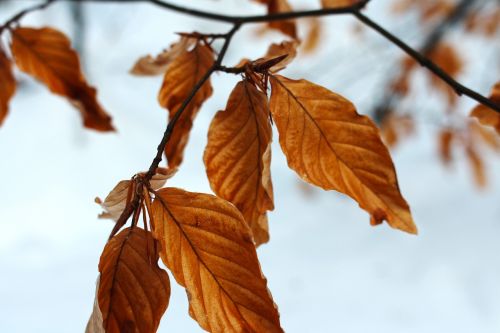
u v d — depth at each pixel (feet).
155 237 1.10
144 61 1.46
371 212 1.19
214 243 1.10
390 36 1.33
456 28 3.47
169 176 1.13
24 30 1.58
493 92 1.33
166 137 1.13
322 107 1.20
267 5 1.71
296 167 1.21
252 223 1.22
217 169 1.21
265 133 1.20
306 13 1.41
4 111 1.65
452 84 1.26
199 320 1.10
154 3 1.53
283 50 1.32
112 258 1.10
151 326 1.09
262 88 1.21
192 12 1.51
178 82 1.39
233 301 1.09
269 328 1.08
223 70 1.22
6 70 1.63
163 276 1.10
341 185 1.20
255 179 1.21
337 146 1.20
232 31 1.42
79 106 1.64
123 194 1.13
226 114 1.21
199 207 1.11
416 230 1.18
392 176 1.18
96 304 1.07
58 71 1.61
